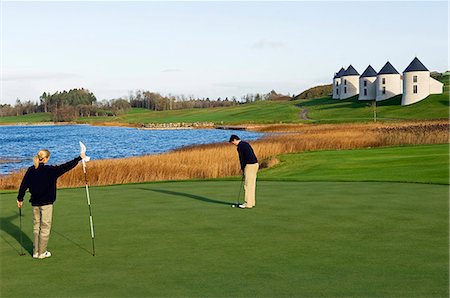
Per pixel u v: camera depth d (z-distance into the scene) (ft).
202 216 38.75
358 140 128.67
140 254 28.02
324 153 109.60
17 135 336.29
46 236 28.07
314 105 474.90
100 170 85.10
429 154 93.30
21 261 27.40
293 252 27.91
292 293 21.13
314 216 38.01
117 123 498.69
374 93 431.43
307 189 52.70
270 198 47.06
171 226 35.27
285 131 239.30
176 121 465.06
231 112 525.34
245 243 30.09
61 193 53.47
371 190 51.19
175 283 22.74
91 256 27.89
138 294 21.39
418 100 362.33
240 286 22.16
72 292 21.89
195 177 87.92
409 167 74.38
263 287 21.97
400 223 35.17
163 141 230.68
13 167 134.10
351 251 27.94
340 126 224.33
